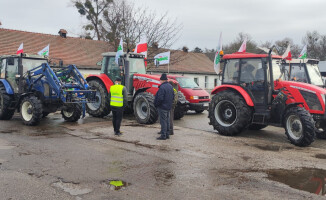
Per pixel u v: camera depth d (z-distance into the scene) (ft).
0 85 33.91
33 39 71.67
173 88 26.91
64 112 33.40
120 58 33.71
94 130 28.09
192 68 102.47
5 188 13.61
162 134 24.73
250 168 17.42
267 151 21.71
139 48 44.62
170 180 15.14
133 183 14.60
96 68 68.90
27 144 22.02
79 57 70.79
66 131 27.40
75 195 12.99
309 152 21.66
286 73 27.99
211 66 114.52
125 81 34.53
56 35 77.56
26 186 13.89
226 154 20.49
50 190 13.48
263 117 25.95
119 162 18.01
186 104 37.91
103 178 15.20
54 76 29.58
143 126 30.83
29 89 31.65
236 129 26.61
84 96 30.53
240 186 14.49
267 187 14.43
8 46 64.90
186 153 20.48
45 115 36.04
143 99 32.04
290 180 15.48
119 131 26.16
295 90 25.11
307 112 23.17
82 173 15.88
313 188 14.39
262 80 26.23
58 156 19.03
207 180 15.25
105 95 35.63
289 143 24.76
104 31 64.85
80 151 20.38
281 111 25.31
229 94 27.17
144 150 21.02
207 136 26.96
